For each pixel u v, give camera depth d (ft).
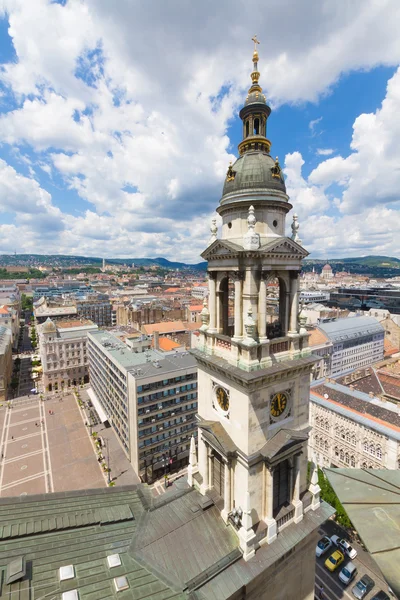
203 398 103.65
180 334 565.12
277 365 87.61
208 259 98.94
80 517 91.81
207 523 92.43
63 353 501.15
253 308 86.38
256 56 96.07
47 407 431.02
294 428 95.81
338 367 482.28
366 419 236.22
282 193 90.99
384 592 175.22
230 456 88.89
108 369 354.54
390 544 81.20
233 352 89.20
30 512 93.76
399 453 211.82
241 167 92.79
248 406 82.89
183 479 117.08
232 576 79.56
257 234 83.41
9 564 73.05
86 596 68.08
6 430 370.12
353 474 113.50
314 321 620.90
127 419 298.97
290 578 94.99
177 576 77.10
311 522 96.37
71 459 313.12
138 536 87.81
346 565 186.80
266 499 89.35
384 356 551.59
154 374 283.59
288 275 93.91
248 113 96.43
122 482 278.46
